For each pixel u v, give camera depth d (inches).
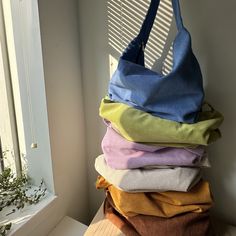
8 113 33.0
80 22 33.6
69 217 35.1
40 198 32.3
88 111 36.9
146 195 25.9
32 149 33.3
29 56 29.9
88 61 34.7
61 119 32.7
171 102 23.5
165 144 24.8
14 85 32.3
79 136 36.7
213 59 27.6
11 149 34.0
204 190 25.6
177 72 22.2
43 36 28.4
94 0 32.0
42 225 30.6
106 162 27.9
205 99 29.0
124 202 25.7
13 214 29.2
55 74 30.9
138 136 24.5
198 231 24.8
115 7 31.0
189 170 24.9
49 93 30.2
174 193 25.5
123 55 25.5
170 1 27.9
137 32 30.5
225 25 26.3
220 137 26.9
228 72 27.4
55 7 29.6
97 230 27.8
